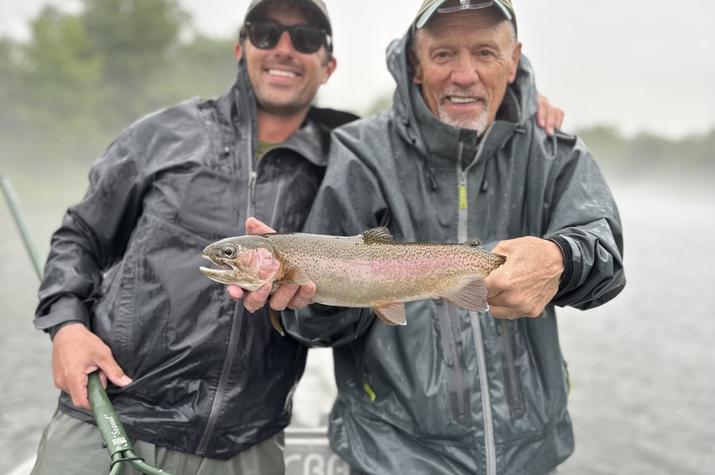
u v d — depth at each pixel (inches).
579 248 58.9
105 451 63.6
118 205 67.1
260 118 70.0
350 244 59.6
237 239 59.0
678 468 109.9
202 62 1272.1
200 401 63.9
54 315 64.9
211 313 64.0
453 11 62.0
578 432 125.3
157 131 67.9
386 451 63.2
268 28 67.7
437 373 62.3
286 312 63.1
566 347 191.0
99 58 1057.5
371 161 64.5
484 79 63.1
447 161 63.8
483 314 62.6
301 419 91.4
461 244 59.1
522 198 64.2
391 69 65.0
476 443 61.9
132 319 64.1
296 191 67.1
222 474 64.7
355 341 65.3
